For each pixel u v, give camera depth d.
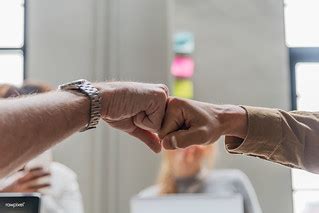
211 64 3.86
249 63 3.87
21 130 0.83
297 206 3.79
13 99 0.88
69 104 0.93
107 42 3.85
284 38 3.89
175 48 3.77
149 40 3.83
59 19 3.89
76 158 3.71
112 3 3.88
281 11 3.91
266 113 1.09
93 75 3.83
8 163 0.83
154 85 1.12
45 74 3.86
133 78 3.79
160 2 3.86
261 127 1.08
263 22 3.90
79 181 3.70
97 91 1.00
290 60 4.08
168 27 3.84
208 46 3.87
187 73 3.74
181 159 2.38
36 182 1.67
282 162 1.10
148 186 3.67
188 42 3.79
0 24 4.05
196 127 1.07
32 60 3.88
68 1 3.90
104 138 3.72
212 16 3.89
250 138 1.08
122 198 3.68
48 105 0.90
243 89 3.85
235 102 3.84
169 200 1.69
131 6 3.87
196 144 1.08
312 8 4.17
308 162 1.09
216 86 3.85
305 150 1.09
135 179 3.69
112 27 3.85
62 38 3.88
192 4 3.89
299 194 3.79
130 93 1.07
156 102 1.09
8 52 4.02
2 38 4.05
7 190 1.65
